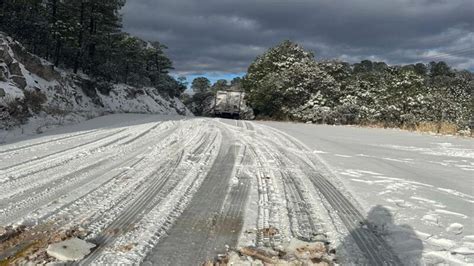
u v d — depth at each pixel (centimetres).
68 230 421
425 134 1812
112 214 476
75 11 3378
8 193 547
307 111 2994
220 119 2230
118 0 3662
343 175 761
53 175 658
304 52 3831
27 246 378
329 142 1307
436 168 906
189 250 385
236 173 734
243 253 381
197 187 618
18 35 2589
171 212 492
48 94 2095
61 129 1346
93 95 3094
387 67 2958
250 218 485
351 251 399
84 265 344
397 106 2558
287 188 639
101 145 990
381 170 832
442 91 2725
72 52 3288
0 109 1315
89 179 639
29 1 2592
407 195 626
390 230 463
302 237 433
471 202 598
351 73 3666
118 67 4484
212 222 465
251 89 3944
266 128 1731
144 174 688
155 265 351
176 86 7381
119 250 377
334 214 516
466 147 1346
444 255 393
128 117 2067
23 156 812
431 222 495
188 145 1045
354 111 2834
